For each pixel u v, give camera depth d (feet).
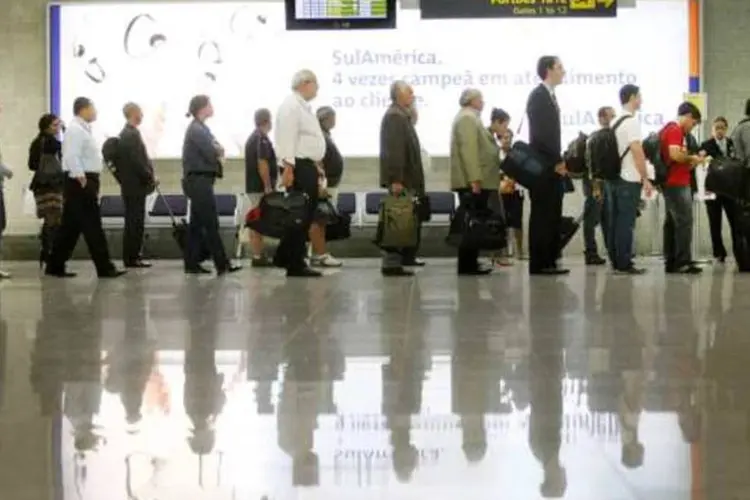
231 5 86.63
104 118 87.61
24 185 88.99
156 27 87.10
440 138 86.48
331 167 69.77
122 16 87.25
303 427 22.52
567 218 66.03
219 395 25.98
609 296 47.26
